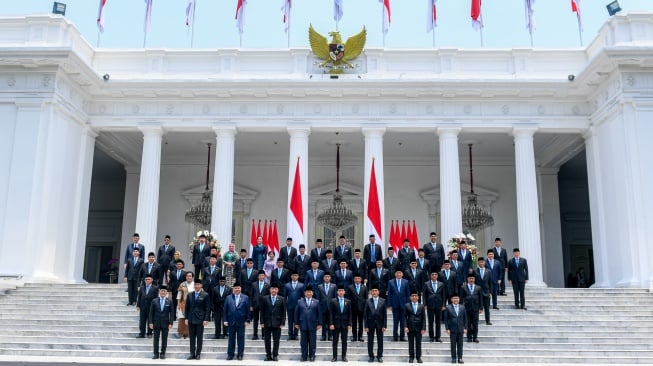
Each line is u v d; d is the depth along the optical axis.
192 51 23.48
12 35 21.02
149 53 23.44
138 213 22.11
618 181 19.97
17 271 18.94
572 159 28.25
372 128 22.34
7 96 20.19
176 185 29.22
